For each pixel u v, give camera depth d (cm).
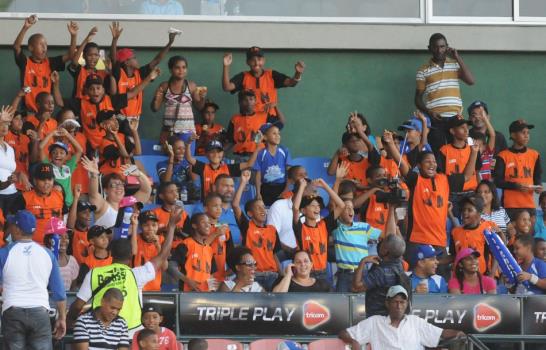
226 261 4141
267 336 3875
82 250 4122
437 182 4525
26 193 4262
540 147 5453
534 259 4306
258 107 5097
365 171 4884
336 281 4347
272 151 4872
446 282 4334
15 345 3512
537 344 3994
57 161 4538
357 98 5388
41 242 4241
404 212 4600
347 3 5378
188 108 5022
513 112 5453
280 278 4125
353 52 5394
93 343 3509
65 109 4794
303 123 5359
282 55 5359
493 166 4959
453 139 4875
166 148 4816
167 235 3916
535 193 5128
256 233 4344
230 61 5103
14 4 5203
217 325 3853
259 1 5338
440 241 4503
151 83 5247
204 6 5303
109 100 4916
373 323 3562
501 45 5419
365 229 4356
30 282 3538
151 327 3691
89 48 4966
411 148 4947
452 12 5422
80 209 4153
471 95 5428
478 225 4409
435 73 5191
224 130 5112
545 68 5484
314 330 3894
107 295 3509
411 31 5378
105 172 4744
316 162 5044
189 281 4069
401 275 3625
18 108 4981
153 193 4772
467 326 3988
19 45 4916
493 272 4397
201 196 4753
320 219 4366
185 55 5303
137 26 5247
